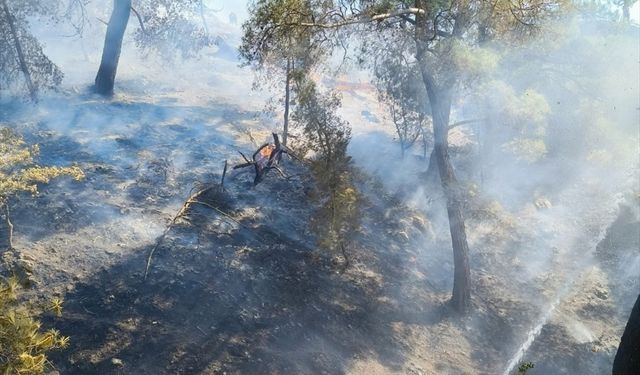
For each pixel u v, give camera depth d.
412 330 10.78
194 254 10.56
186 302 9.46
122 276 9.57
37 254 9.52
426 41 9.91
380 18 9.24
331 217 10.99
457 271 11.63
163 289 9.56
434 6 9.59
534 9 10.12
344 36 10.21
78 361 7.91
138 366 8.10
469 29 10.12
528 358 11.05
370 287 11.47
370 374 9.26
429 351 10.43
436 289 12.38
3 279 8.72
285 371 8.71
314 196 11.55
